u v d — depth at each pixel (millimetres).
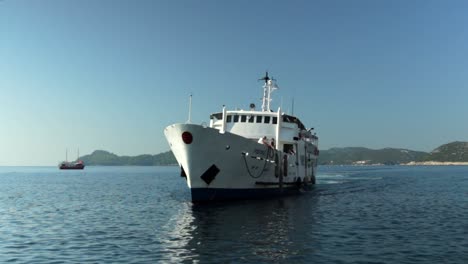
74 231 26062
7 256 19656
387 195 49312
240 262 17453
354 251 19328
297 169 48750
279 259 17922
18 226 28547
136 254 19328
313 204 37906
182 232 24312
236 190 37000
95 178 117625
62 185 81000
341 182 80500
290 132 44656
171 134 33875
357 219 29016
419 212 33219
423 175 120688
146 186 72812
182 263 17500
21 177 136250
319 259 17938
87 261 18375
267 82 48625
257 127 43250
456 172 152875
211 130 32625
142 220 30016
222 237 22594
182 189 63969
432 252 19250
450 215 31531
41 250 20781
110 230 26094
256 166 37469
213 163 34031
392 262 17531
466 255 18734
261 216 29859
